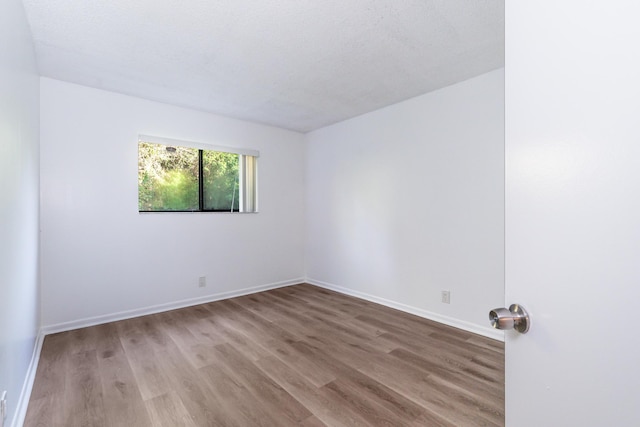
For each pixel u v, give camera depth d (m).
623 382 0.49
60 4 1.72
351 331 2.73
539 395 0.64
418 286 3.12
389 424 1.53
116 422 1.55
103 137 2.94
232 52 2.27
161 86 2.87
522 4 0.67
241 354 2.29
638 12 0.47
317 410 1.64
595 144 0.53
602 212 0.52
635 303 0.48
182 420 1.57
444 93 2.89
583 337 0.55
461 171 2.77
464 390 1.82
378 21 1.89
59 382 1.90
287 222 4.45
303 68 2.52
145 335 2.64
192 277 3.52
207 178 3.75
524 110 0.66
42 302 2.61
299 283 4.56
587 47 0.54
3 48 1.27
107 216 2.95
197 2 1.71
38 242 2.43
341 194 4.02
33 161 2.16
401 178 3.28
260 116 3.79
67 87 2.76
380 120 3.50
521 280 0.68
